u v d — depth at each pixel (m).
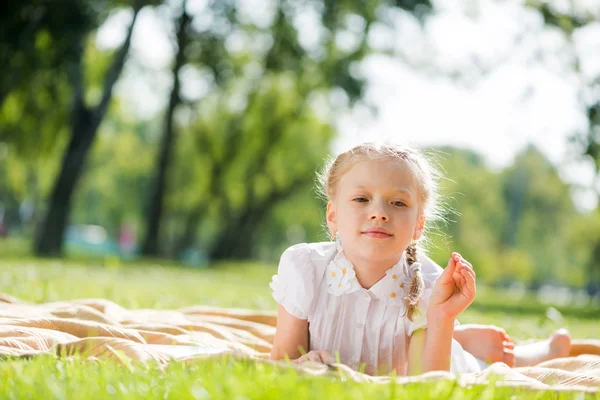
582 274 69.25
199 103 32.19
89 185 50.84
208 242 56.69
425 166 3.62
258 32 27.98
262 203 36.62
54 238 21.66
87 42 21.58
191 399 2.32
